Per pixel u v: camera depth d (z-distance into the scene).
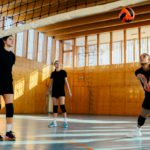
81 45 18.72
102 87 16.78
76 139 4.06
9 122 3.85
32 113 16.03
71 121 8.80
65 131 5.29
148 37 16.59
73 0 13.28
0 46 3.79
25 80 16.20
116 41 17.56
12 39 3.94
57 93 6.20
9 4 13.52
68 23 16.16
